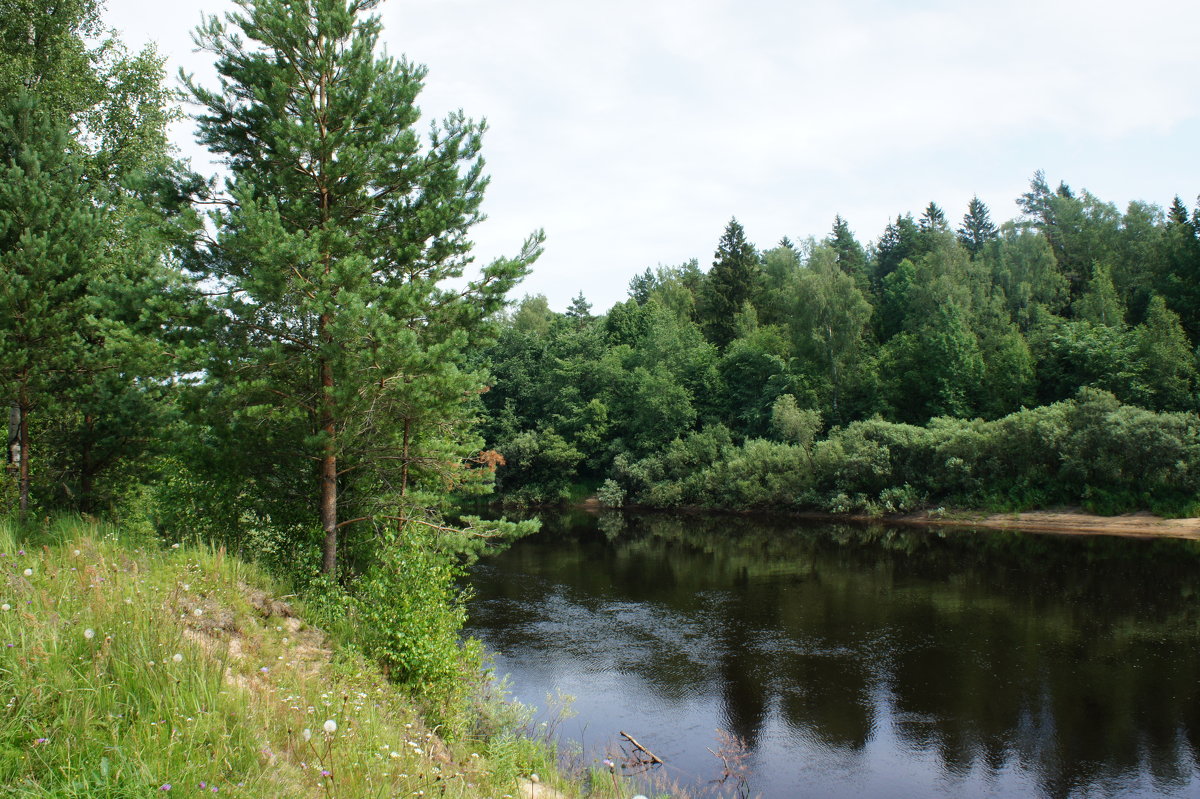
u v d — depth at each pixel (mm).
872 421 44062
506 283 11945
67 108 16781
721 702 13805
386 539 11945
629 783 10180
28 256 11406
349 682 8047
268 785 4746
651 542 34656
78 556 8320
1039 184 80062
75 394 12242
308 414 11789
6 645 5164
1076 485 37250
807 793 10500
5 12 16078
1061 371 45562
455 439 13445
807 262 72250
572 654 16547
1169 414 36031
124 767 4199
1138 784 10711
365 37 11781
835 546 32438
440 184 12109
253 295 9953
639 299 98438
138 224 10703
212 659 6395
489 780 7547
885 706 13586
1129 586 22938
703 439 50281
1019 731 12469
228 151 11758
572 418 56281
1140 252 60750
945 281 53781
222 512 12281
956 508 39188
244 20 11055
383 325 9680
